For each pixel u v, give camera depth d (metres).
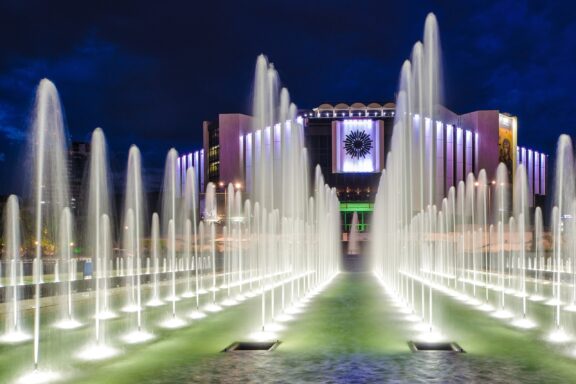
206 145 99.50
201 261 49.59
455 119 89.94
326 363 11.30
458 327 16.09
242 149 88.62
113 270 41.03
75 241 58.72
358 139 88.94
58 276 32.41
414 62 24.95
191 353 12.42
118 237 59.97
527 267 47.78
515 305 21.81
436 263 53.03
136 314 19.03
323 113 90.88
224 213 79.25
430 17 23.08
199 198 84.81
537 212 52.62
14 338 14.41
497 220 76.31
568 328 15.90
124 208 59.28
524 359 11.59
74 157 61.16
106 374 10.55
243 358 11.84
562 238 47.19
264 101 27.33
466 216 77.12
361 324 16.77
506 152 94.75
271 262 36.84
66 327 16.09
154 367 11.06
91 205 52.47
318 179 53.56
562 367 10.88
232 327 16.27
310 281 37.12
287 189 47.19
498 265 48.00
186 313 19.47
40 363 11.54
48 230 45.97
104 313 19.09
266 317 18.53
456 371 10.56
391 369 10.75
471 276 40.84
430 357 11.83
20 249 44.97
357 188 88.69
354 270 54.00
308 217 51.69
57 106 20.59
